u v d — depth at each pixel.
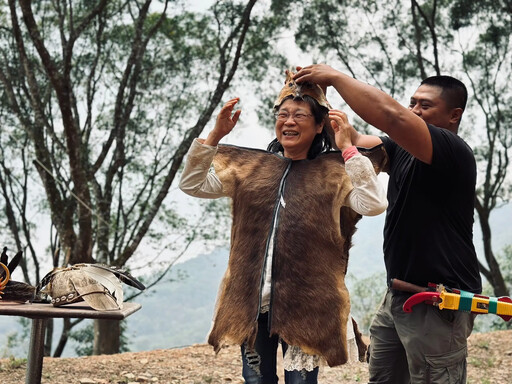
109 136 17.31
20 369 5.99
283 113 3.18
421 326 3.04
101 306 3.14
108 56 18.98
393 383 3.36
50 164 16.20
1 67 17.64
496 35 18.95
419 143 2.86
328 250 2.98
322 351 2.90
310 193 3.02
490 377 6.42
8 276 3.33
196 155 3.08
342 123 2.96
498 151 20.17
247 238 3.06
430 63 19.45
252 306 2.95
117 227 18.25
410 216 3.06
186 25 18.45
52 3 18.36
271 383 3.12
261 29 18.39
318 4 18.55
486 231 20.12
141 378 5.90
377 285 21.03
